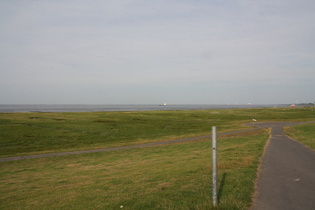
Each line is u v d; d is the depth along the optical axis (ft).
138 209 25.46
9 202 35.65
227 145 88.58
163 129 196.34
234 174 38.50
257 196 28.27
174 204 25.95
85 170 63.21
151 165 59.88
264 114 384.88
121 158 81.92
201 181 35.14
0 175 65.92
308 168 43.21
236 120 278.87
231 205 24.82
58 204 31.01
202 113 405.59
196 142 114.01
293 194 29.01
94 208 27.43
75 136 160.56
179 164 55.47
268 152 62.44
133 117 310.86
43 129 186.39
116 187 37.86
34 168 75.72
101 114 352.90
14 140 143.64
